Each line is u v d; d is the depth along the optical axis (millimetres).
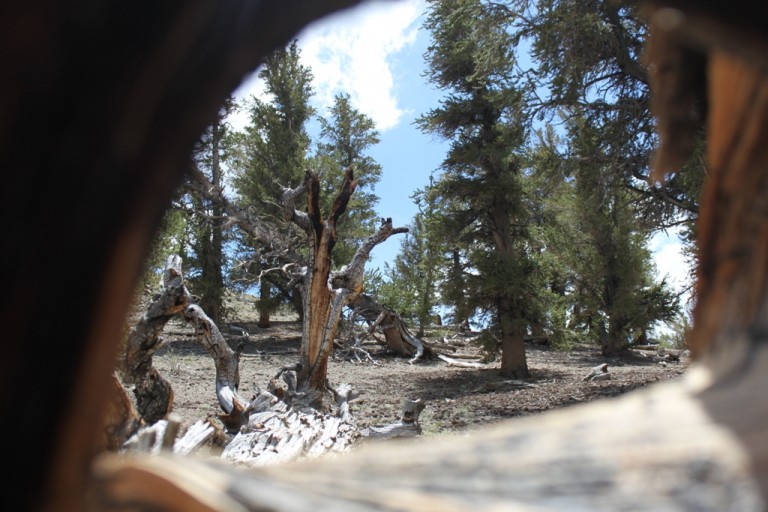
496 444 498
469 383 16828
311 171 9953
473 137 19438
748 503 380
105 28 530
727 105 569
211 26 578
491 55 13953
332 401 11883
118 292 572
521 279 17984
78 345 556
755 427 425
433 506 431
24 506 537
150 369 4633
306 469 532
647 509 389
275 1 592
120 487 522
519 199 18828
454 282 19141
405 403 7922
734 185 552
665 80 645
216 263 26359
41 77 513
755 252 517
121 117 553
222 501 469
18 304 531
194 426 4711
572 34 12031
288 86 29172
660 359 23250
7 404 533
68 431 551
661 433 448
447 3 17625
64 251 544
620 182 13859
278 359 20531
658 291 26141
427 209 20625
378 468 503
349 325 24188
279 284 28516
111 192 559
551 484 429
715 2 496
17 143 520
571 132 14445
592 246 24438
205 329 7926
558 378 17516
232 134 27391
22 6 492
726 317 525
